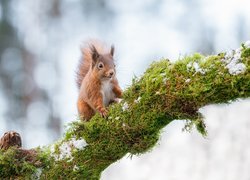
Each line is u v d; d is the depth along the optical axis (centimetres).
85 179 834
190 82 758
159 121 795
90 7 3788
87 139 823
